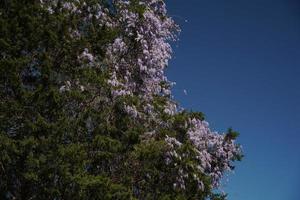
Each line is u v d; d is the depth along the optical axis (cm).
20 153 1636
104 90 1844
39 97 1738
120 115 1848
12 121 1733
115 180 1794
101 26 2030
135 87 1988
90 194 1655
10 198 1736
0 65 1712
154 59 1998
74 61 1917
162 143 1822
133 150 1817
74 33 1992
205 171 2145
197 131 2062
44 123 1686
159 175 1852
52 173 1638
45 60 1811
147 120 1922
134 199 1700
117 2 2109
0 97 1758
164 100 2038
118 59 1980
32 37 1844
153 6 2119
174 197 1819
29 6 1881
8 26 1800
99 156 1762
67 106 1828
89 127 1816
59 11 1969
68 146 1681
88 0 2044
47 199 1662
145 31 2014
